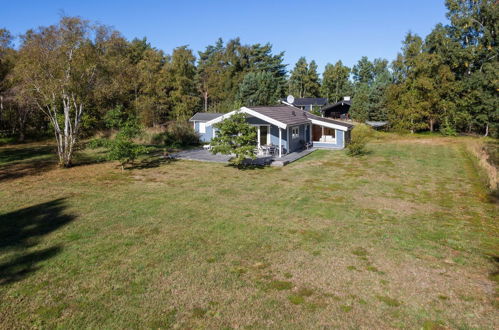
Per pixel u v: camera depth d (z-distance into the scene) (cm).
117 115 1712
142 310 511
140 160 1978
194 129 2883
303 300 537
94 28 1741
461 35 3675
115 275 619
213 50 7556
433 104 3459
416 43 3591
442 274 621
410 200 1139
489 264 661
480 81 3148
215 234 823
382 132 3697
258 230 850
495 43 3416
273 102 5238
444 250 728
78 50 1667
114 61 1850
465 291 562
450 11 3669
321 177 1506
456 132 3528
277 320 487
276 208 1041
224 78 6225
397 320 485
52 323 481
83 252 719
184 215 970
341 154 2189
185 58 5138
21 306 523
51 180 1453
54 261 676
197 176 1527
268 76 5272
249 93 5169
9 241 780
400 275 617
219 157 2025
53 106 1738
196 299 541
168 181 1427
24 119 3102
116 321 484
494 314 498
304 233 830
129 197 1170
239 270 639
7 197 1173
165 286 581
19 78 1730
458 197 1176
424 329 466
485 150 2195
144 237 803
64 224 895
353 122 4181
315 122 2462
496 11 3281
